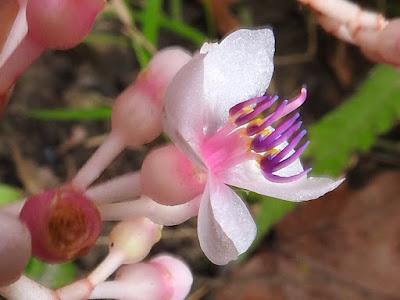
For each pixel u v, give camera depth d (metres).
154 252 0.09
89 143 0.09
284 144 0.05
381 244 0.10
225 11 0.10
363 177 0.10
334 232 0.10
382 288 0.09
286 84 0.11
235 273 0.09
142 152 0.09
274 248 0.10
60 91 0.10
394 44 0.05
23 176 0.09
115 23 0.10
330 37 0.11
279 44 0.11
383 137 0.10
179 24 0.09
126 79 0.10
